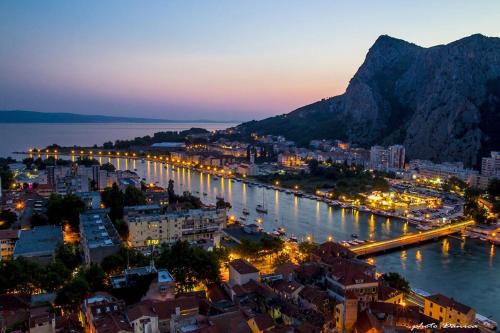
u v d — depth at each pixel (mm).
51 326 135250
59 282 184375
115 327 128875
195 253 199625
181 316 140250
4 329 135875
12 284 177500
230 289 177125
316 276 192750
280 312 156500
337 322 156000
